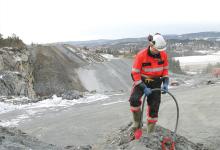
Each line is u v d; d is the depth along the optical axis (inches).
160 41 269.6
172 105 670.5
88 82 1262.3
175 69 2190.0
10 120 576.4
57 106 728.3
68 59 1461.6
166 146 283.0
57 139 434.9
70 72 1304.1
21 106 712.4
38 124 534.9
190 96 804.6
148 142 275.1
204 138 410.0
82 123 530.9
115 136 316.2
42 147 294.7
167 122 510.0
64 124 527.2
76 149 325.4
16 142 282.8
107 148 295.6
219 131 446.0
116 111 631.2
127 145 277.1
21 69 987.9
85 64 1486.2
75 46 1800.0
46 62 1286.9
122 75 1422.2
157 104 286.8
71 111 661.3
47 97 828.6
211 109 613.3
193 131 449.1
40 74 1173.1
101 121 540.7
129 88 1254.9
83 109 683.4
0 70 898.1
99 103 779.4
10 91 847.7
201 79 1641.2
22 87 891.4
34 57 1282.0
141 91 284.0
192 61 4731.8
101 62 1606.8
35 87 1035.3
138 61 274.7
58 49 1562.5
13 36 1155.3
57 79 1166.3
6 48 1008.2
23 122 557.9
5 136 291.4
